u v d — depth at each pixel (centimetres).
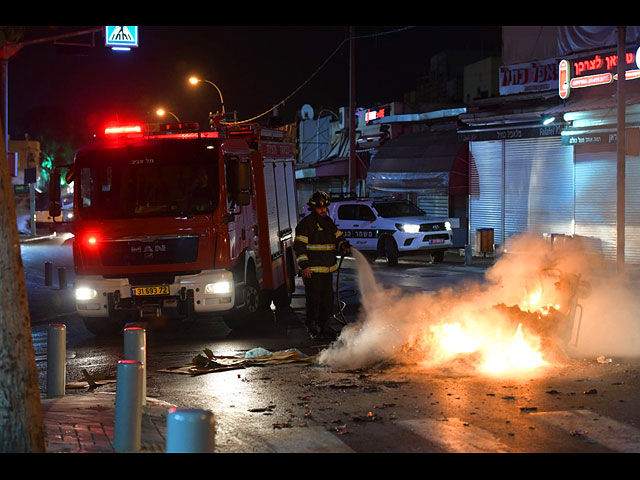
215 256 1238
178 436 407
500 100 2842
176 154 1254
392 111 3912
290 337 1229
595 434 643
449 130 3250
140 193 1253
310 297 1198
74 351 1170
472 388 809
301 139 5234
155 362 1043
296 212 1695
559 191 2583
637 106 2234
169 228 1236
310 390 829
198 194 1245
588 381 831
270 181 1473
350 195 2847
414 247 2508
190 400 802
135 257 1238
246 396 812
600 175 2436
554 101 2625
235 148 1309
